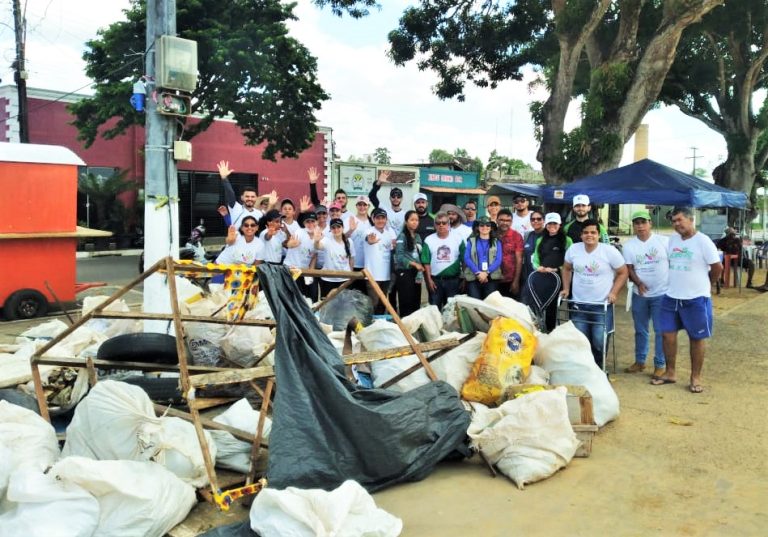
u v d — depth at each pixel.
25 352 5.73
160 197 6.56
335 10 16.67
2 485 3.35
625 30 14.36
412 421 4.18
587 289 6.58
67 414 5.10
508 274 7.94
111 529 3.29
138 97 6.55
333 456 3.92
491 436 4.44
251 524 3.35
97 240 23.41
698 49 23.12
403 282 8.23
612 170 13.05
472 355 5.39
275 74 19.66
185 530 3.57
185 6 18.75
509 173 46.94
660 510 3.89
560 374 5.48
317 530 3.09
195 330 5.89
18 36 18.88
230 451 4.26
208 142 25.67
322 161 28.86
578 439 4.70
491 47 19.22
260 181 27.23
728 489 4.17
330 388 3.94
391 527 3.42
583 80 21.67
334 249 8.07
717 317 10.82
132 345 5.00
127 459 3.86
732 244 15.32
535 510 3.90
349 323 5.71
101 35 19.48
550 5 18.11
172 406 5.34
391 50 19.47
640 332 7.02
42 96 22.75
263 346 5.65
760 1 18.89
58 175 10.12
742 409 5.75
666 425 5.37
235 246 7.76
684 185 11.73
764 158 25.58
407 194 31.48
